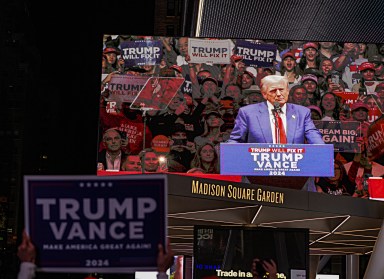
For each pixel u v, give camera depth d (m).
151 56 30.81
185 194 14.98
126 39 30.91
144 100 30.45
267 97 30.64
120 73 30.70
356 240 24.06
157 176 5.00
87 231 5.02
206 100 30.56
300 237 16.38
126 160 29.92
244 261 16.36
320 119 30.59
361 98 30.78
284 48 31.11
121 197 5.01
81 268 5.01
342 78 30.94
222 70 30.88
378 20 37.31
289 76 30.92
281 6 36.41
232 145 30.14
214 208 16.84
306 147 30.11
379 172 30.25
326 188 30.20
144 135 30.16
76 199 5.02
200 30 42.50
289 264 16.28
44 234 5.03
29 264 4.95
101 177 5.02
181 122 30.33
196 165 30.02
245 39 31.12
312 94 30.78
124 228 5.00
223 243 16.44
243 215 18.73
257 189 16.20
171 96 30.52
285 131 30.30
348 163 30.34
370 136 30.53
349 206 17.84
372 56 31.08
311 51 31.08
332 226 20.36
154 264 4.98
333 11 36.38
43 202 5.04
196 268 16.34
